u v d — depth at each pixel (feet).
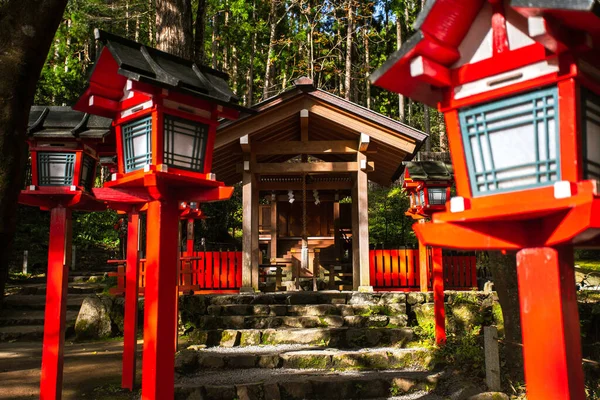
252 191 30.60
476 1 6.30
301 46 76.18
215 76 11.93
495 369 16.22
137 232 18.21
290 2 73.20
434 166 23.73
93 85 10.92
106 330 27.68
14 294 36.42
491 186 6.49
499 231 6.61
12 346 25.98
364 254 29.53
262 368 20.06
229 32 72.59
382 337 23.00
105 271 46.68
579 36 5.59
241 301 27.30
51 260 14.29
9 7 8.88
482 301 26.40
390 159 32.58
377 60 79.77
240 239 59.62
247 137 28.53
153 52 10.90
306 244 34.96
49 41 9.08
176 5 32.42
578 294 25.59
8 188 8.51
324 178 38.96
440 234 7.00
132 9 64.69
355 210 32.42
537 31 5.39
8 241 8.92
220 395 17.04
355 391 17.69
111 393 17.13
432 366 19.69
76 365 21.08
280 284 32.73
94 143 14.73
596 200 5.33
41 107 15.21
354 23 69.21
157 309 10.55
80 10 61.46
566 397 6.01
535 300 6.38
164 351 10.61
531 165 6.12
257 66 79.41
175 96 10.46
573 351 6.27
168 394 10.57
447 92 6.75
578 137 5.75
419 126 75.61
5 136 8.47
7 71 8.55
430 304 26.37
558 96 5.87
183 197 11.27
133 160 11.03
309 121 30.96
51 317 14.02
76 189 14.29
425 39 6.21
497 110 6.40
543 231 6.27
